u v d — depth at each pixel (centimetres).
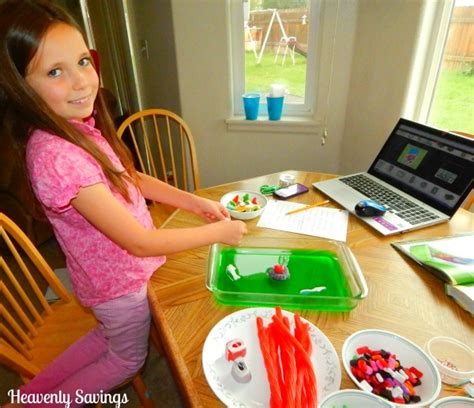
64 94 67
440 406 49
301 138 209
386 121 174
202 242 77
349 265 80
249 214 102
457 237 92
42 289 183
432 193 106
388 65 166
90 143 73
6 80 62
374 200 110
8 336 93
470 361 58
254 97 199
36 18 61
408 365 57
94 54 173
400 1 153
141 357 96
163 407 128
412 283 78
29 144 69
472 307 68
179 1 182
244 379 55
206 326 67
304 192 120
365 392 49
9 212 202
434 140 111
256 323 64
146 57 262
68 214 75
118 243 72
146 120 262
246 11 188
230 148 219
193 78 201
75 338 104
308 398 50
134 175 94
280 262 83
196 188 164
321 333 62
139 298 86
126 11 259
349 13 176
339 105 197
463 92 152
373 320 68
